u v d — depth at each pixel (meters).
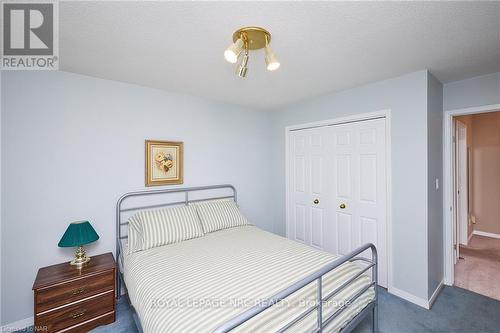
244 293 1.33
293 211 3.40
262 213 3.57
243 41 1.47
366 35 1.50
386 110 2.33
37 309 1.62
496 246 3.53
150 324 1.20
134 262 1.82
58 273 1.81
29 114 1.89
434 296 2.22
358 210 2.63
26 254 1.88
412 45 1.64
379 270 2.45
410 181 2.19
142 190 2.45
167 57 1.79
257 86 2.50
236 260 1.79
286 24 1.37
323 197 3.00
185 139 2.76
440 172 2.42
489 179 3.96
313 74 2.17
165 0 1.15
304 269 1.62
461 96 2.35
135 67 1.98
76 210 2.09
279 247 2.06
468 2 1.19
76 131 2.10
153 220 2.23
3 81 1.79
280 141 3.53
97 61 1.85
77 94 2.10
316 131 3.07
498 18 1.32
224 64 1.93
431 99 2.17
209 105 2.98
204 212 2.60
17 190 1.84
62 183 2.03
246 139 3.37
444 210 2.49
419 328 1.83
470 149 3.98
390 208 2.33
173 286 1.42
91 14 1.26
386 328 1.83
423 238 2.11
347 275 1.57
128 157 2.37
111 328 1.85
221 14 1.27
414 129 2.16
